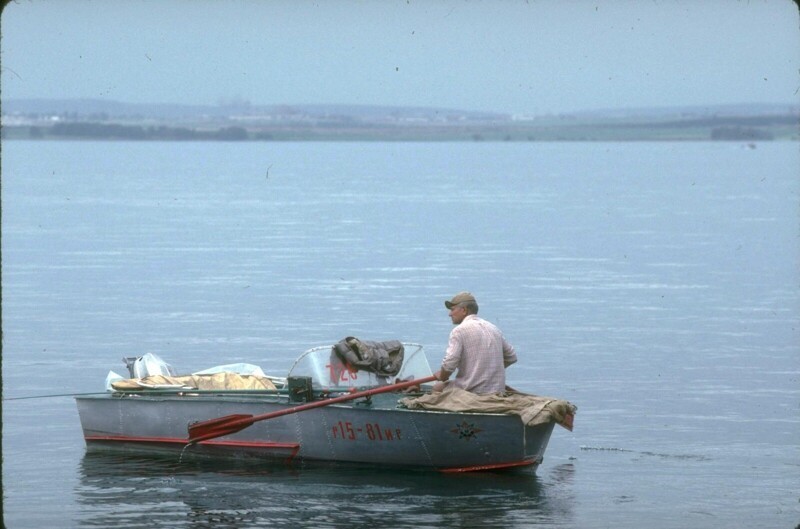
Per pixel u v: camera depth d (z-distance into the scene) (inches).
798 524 1466.5
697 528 1454.2
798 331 2812.5
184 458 1771.7
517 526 1459.2
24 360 2472.9
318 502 1551.4
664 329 2839.6
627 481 1648.6
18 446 1836.9
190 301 3292.3
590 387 2224.4
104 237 5388.8
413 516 1492.4
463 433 1641.2
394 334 2755.9
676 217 6781.5
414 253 4635.8
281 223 6279.5
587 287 3602.4
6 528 1448.1
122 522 1476.4
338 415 1685.5
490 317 3016.7
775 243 5093.5
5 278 3838.6
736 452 1792.6
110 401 1808.6
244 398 1768.0
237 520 1478.8
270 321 2935.5
